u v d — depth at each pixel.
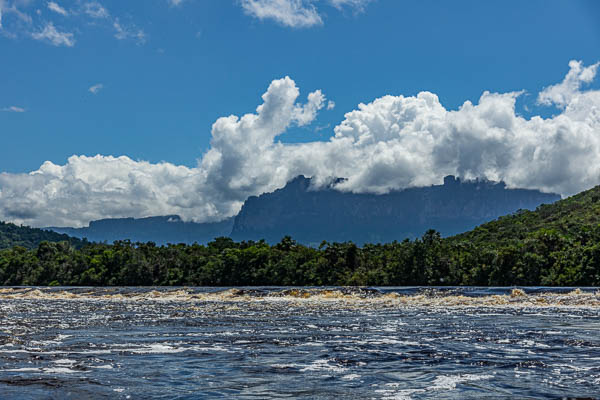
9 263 170.88
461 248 139.75
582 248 105.31
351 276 132.88
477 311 42.41
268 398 12.16
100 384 13.65
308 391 12.85
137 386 13.42
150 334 25.52
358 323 31.62
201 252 182.00
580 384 13.43
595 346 20.39
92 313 41.69
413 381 13.96
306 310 45.00
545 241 117.25
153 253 175.50
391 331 26.73
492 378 14.27
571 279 101.38
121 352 19.34
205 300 70.44
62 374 14.99
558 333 25.11
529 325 29.48
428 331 26.59
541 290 80.25
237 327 29.22
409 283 124.38
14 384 13.62
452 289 87.44
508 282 109.31
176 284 153.62
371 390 12.92
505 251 110.69
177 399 12.09
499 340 22.53
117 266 162.50
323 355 18.50
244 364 16.67
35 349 20.11
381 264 136.00
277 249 175.25
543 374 14.80
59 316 38.25
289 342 22.22
